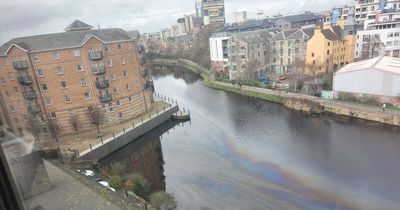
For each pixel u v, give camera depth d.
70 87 34.00
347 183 22.61
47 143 20.31
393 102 34.50
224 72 67.69
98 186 16.88
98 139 32.69
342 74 38.41
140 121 38.06
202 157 29.89
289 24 84.94
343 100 38.62
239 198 22.03
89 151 28.91
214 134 35.81
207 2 148.88
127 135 34.00
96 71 35.06
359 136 30.44
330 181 23.09
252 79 56.84
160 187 24.61
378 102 35.59
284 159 27.45
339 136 30.98
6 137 4.02
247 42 56.22
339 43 50.06
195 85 64.31
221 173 26.11
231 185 23.94
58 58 32.56
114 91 37.41
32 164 4.86
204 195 22.88
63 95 33.72
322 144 29.64
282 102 43.72
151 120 38.25
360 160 25.73
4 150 3.67
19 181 3.84
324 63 48.06
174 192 23.66
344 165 25.20
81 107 35.06
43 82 31.97
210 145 32.69
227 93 54.09
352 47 51.31
